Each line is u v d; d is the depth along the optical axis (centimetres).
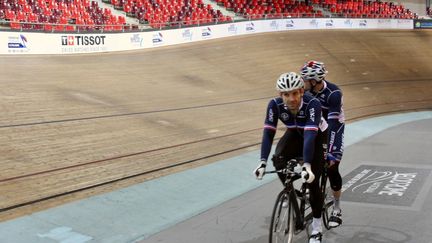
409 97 1512
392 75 1791
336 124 338
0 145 568
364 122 1062
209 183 514
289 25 2303
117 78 1215
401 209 421
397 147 761
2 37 1306
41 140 612
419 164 623
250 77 1491
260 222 386
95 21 1689
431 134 902
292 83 278
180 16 1983
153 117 837
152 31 1772
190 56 1666
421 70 1947
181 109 951
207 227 373
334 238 349
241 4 2366
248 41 1966
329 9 2692
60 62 1317
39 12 1566
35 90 924
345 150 740
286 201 293
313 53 1875
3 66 1149
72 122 723
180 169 555
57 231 354
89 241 339
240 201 450
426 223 382
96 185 471
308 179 274
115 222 380
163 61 1548
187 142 702
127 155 594
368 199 457
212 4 2292
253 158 648
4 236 337
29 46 1375
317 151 305
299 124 300
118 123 755
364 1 2905
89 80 1133
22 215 379
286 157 304
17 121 690
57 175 490
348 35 2300
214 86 1315
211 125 848
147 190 468
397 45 2269
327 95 340
